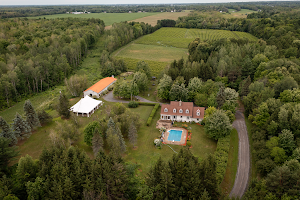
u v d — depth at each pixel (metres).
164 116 96.44
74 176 52.31
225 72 121.44
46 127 87.62
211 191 51.47
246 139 81.81
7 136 69.38
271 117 75.00
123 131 81.06
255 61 126.81
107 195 51.41
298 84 99.75
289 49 141.00
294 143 63.62
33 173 55.50
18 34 180.12
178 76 114.12
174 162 55.03
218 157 67.19
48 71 128.50
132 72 160.62
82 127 88.06
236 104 96.81
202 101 99.25
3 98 104.69
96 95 118.56
